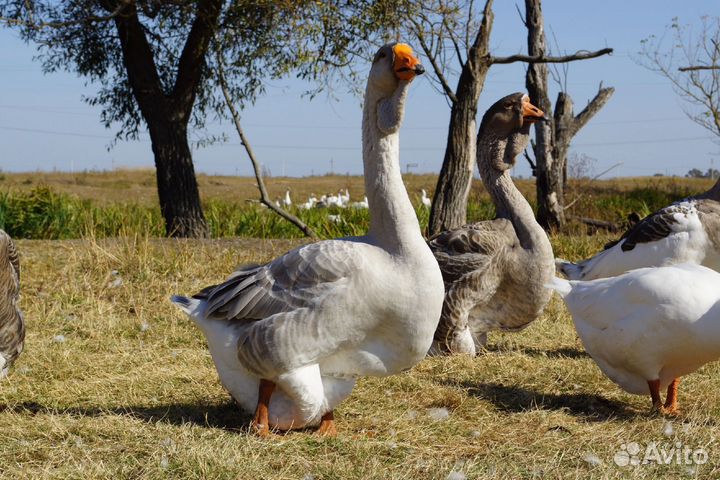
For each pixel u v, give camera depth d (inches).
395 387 97.7
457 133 187.3
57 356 107.4
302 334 76.0
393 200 77.2
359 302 75.7
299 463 73.0
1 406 89.1
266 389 80.0
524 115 119.0
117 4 226.8
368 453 76.4
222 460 71.9
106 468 71.1
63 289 145.3
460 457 77.0
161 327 126.0
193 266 167.9
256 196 616.7
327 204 405.4
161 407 89.8
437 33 191.0
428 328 77.4
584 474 72.3
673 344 87.1
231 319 79.9
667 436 82.6
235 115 229.6
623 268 123.6
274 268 78.8
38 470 70.9
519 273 114.7
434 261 77.8
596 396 97.3
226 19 227.6
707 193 133.0
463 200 189.0
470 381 101.9
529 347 122.0
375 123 78.4
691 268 90.8
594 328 92.9
